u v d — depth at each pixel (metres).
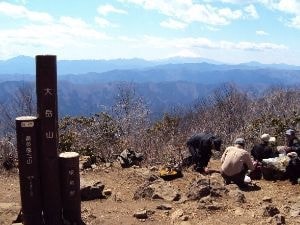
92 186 4.79
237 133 8.38
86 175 5.80
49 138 3.53
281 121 8.18
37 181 3.56
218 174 5.84
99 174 5.87
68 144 6.75
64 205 3.69
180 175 5.59
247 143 7.93
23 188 3.56
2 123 6.57
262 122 8.42
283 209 4.34
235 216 4.09
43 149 3.54
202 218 4.07
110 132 7.38
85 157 6.48
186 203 4.52
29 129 3.49
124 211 4.31
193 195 4.62
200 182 4.72
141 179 5.55
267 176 5.72
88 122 7.43
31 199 3.56
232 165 5.32
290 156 5.60
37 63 3.44
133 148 7.12
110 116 7.61
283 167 5.59
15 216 4.00
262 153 5.97
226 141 8.12
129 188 5.25
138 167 6.23
